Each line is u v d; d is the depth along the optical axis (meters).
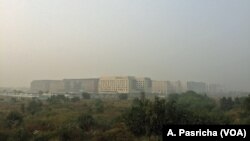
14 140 17.36
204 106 43.12
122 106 49.88
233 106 44.25
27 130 20.14
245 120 22.22
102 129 21.33
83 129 21.36
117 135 17.98
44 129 21.80
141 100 20.58
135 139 17.42
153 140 16.89
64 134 17.94
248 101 32.81
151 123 18.30
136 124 18.80
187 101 51.81
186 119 19.00
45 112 37.31
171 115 18.80
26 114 36.50
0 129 20.97
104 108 44.25
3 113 36.81
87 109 42.50
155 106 18.94
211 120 19.86
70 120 25.56
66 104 56.62
